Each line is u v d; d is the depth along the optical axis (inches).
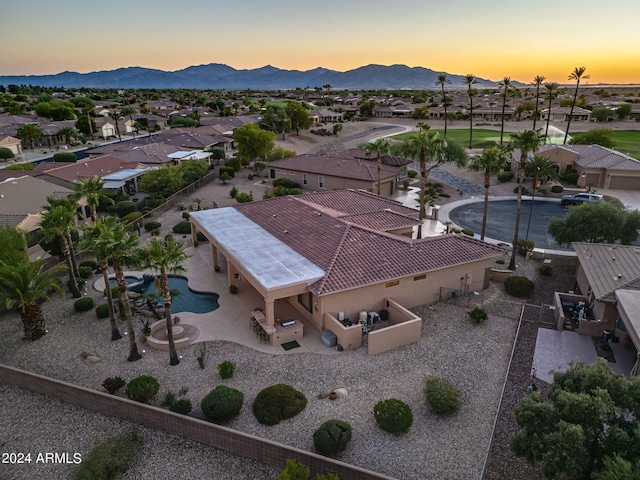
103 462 645.3
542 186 2509.8
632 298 887.7
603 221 1397.6
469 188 2583.7
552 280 1341.0
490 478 633.6
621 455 507.5
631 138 4192.9
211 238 1311.5
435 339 994.1
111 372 884.0
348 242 1143.6
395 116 6584.6
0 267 979.9
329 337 964.0
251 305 1156.5
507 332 1025.5
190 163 2623.0
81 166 2373.3
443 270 1149.1
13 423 748.6
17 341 995.9
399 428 705.6
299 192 2246.6
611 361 905.5
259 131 2992.1
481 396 808.9
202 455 684.1
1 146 3265.3
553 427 570.3
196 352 949.8
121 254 842.8
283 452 644.7
